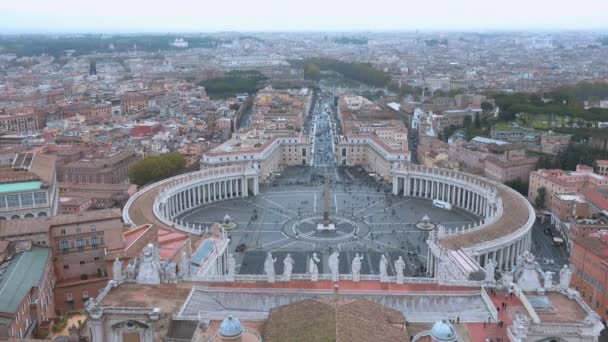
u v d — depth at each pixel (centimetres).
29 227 14812
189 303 10819
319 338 8400
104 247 15300
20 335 11819
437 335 8469
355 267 12562
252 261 19162
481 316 10419
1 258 13850
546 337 9162
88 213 15662
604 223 19750
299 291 11800
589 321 9331
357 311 9238
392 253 19912
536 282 11306
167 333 9462
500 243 18075
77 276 15300
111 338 9638
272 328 9150
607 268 14912
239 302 11412
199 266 14375
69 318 13250
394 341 8694
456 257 15638
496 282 11806
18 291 12394
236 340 8619
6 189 19450
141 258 12562
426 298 11369
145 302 10731
